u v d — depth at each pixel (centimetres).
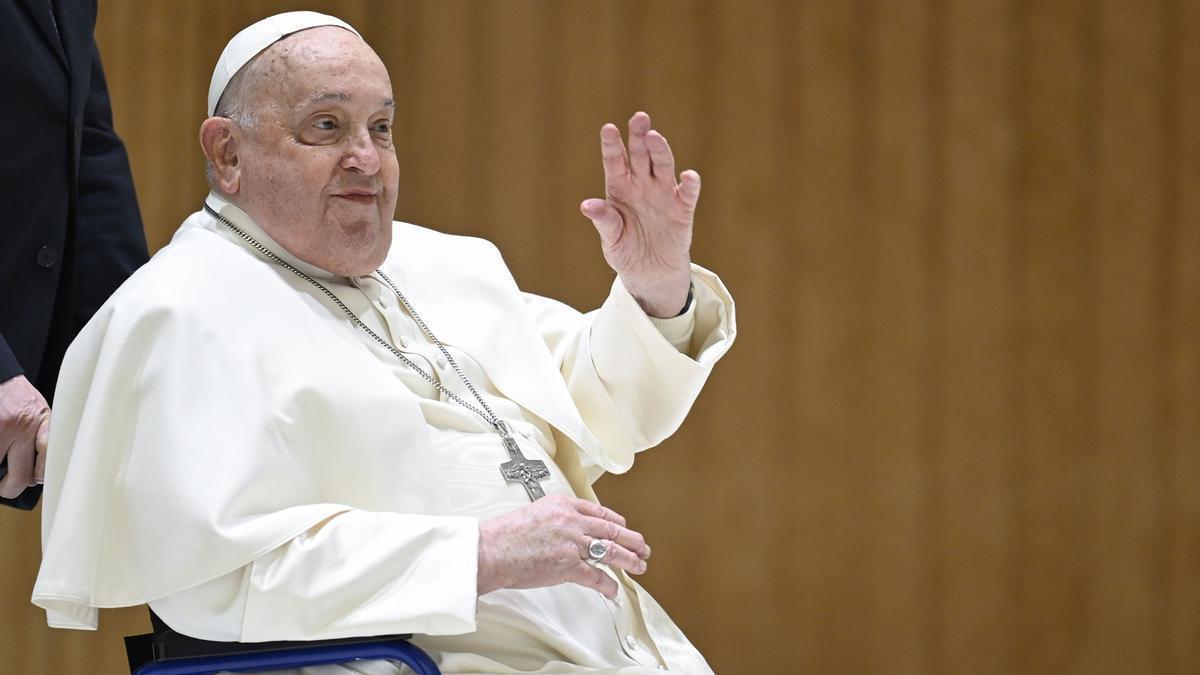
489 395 1010
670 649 975
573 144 1948
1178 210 1956
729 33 1950
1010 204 1952
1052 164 1955
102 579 826
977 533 1947
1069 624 1950
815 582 1942
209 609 812
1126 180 1958
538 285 1947
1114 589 1952
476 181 1945
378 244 963
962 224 1953
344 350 922
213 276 904
